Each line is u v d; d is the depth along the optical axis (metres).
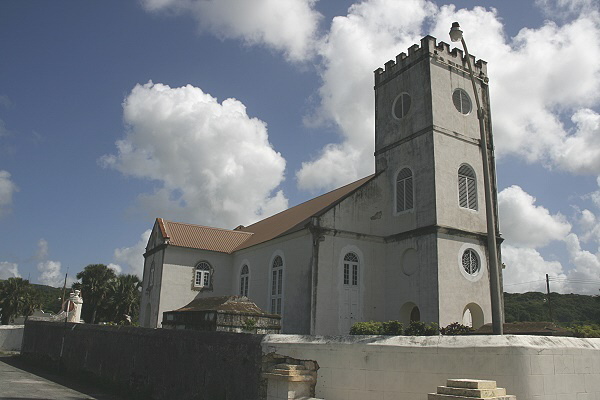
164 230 36.84
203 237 38.41
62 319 32.44
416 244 25.34
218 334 13.38
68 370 23.31
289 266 27.69
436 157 25.75
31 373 23.61
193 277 35.94
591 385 10.03
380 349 10.30
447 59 28.17
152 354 16.42
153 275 37.06
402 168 27.67
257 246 32.78
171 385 15.02
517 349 9.12
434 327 21.45
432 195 25.16
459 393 8.24
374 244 27.14
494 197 27.98
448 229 24.73
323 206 31.59
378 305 26.36
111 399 16.53
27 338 30.53
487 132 28.91
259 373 11.60
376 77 31.38
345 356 10.59
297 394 10.54
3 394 16.45
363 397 10.20
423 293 24.33
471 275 25.25
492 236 13.09
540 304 59.62
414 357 9.97
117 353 18.88
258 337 12.05
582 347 10.15
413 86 28.09
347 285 25.62
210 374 13.34
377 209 27.89
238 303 18.64
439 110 26.77
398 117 29.00
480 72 29.77
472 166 27.27
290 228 29.95
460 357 9.56
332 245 25.70
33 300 55.56
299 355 11.16
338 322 24.81
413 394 9.81
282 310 27.53
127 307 54.84
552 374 9.38
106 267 56.78
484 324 24.78
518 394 8.90
